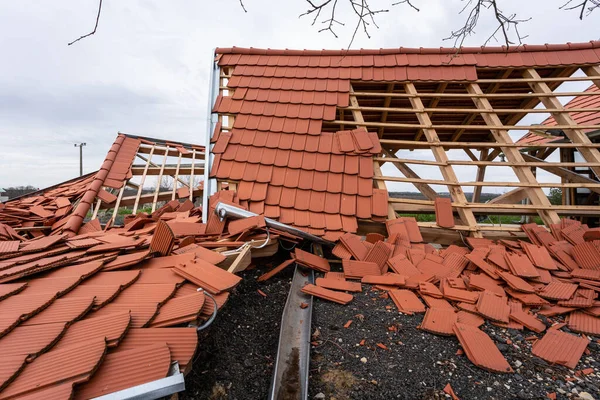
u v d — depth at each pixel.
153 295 2.59
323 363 2.74
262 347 3.00
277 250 5.13
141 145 9.84
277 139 6.25
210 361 2.63
